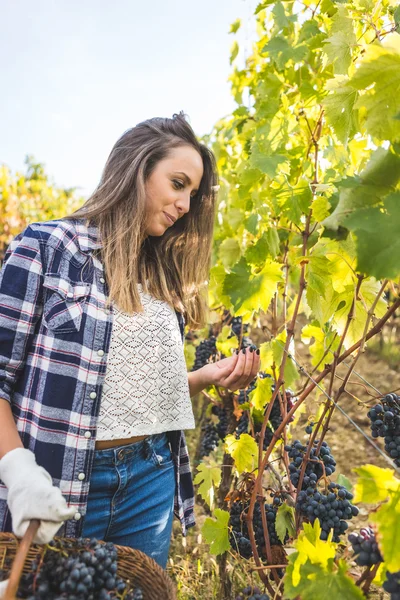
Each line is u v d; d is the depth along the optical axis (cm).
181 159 187
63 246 167
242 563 212
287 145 262
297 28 248
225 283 204
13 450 143
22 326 158
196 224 218
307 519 185
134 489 173
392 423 159
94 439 160
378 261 116
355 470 121
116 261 172
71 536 155
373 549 127
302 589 128
